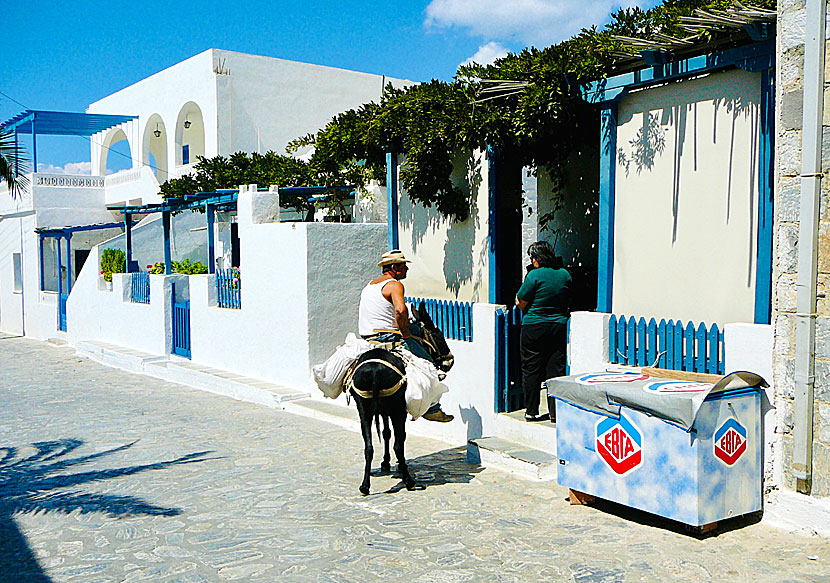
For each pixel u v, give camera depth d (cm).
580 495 690
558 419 687
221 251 2111
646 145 799
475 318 934
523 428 863
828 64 582
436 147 980
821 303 589
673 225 780
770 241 689
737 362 642
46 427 1198
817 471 596
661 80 770
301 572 573
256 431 1120
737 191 727
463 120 892
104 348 2077
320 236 1348
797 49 600
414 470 855
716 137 740
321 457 941
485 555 589
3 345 2694
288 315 1390
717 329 676
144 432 1135
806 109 589
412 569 570
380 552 606
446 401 1003
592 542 602
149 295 2012
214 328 1650
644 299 811
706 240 754
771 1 644
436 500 734
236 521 699
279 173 1641
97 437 1109
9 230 3103
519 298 841
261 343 1478
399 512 704
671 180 779
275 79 2595
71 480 871
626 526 633
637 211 812
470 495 744
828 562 545
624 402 620
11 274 3130
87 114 2781
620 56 757
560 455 688
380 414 793
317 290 1349
